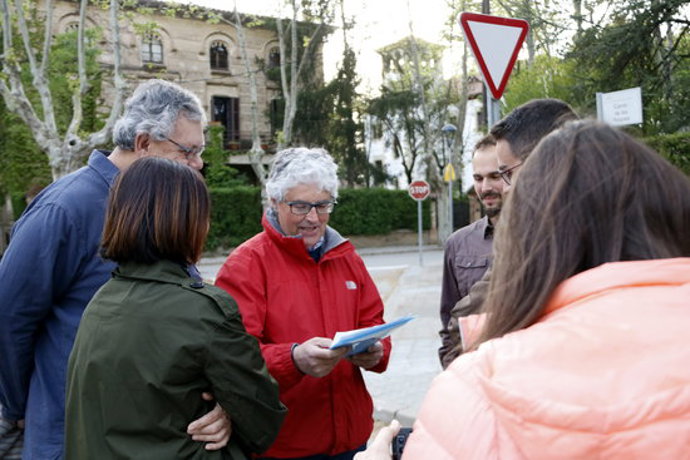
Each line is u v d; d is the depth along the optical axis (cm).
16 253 207
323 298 249
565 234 91
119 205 175
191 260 180
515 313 93
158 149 238
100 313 171
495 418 81
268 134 3656
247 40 3578
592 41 1307
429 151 2866
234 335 167
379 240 3059
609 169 92
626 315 80
